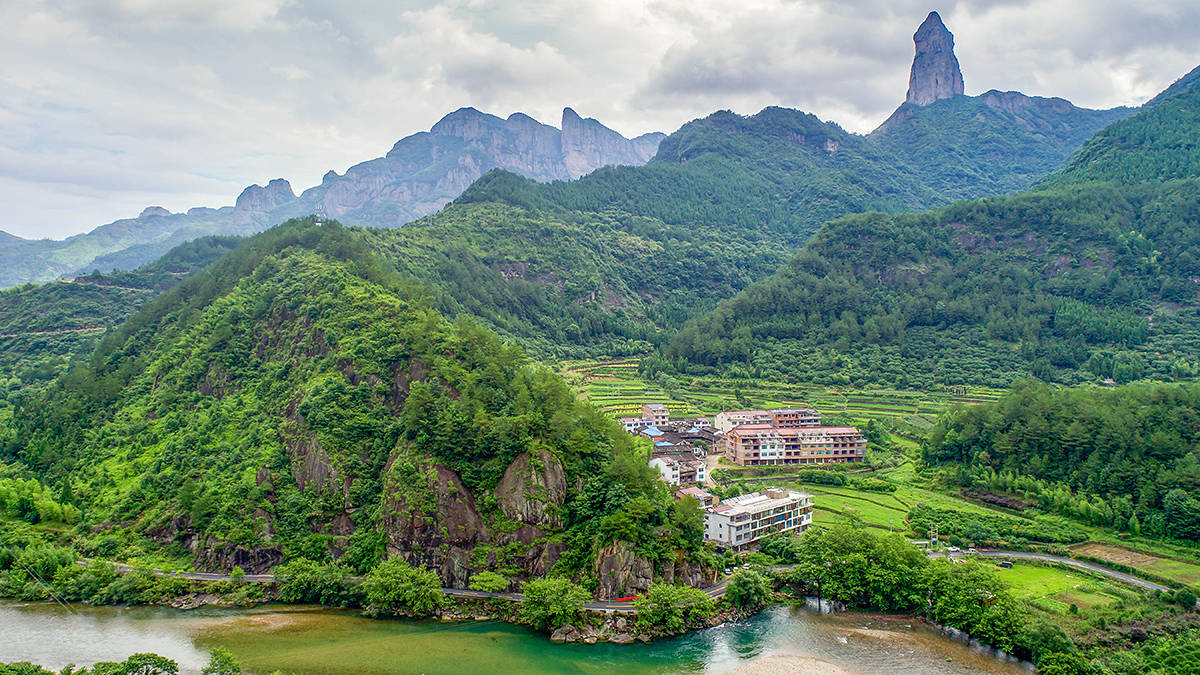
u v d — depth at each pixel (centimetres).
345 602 16438
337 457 18812
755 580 16412
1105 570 17712
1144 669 12769
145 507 19562
